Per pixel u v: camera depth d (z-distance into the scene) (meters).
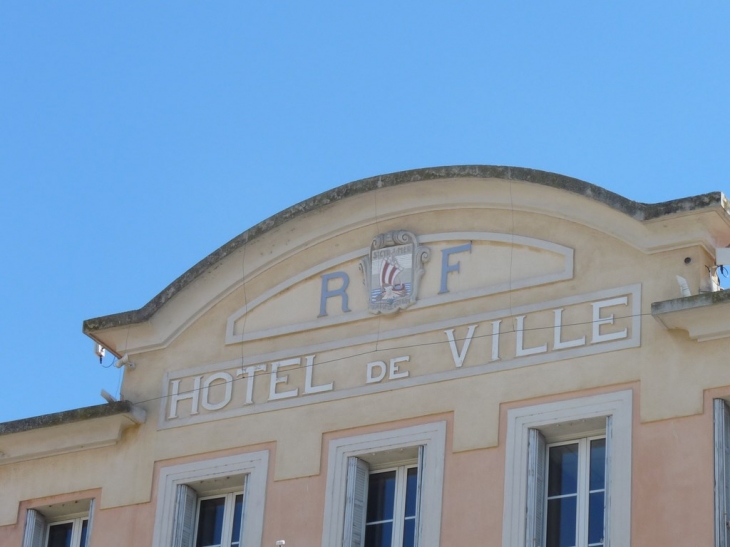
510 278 22.02
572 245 21.81
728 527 19.73
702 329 20.59
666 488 20.11
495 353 21.70
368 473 22.16
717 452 20.06
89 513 23.58
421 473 21.52
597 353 21.12
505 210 22.38
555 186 21.95
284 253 23.56
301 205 23.41
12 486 24.22
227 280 23.80
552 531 20.83
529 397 21.30
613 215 21.62
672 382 20.59
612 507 20.27
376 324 22.64
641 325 21.03
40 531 23.98
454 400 21.72
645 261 21.34
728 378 20.38
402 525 21.64
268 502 22.33
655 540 19.89
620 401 20.75
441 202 22.77
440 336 22.14
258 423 22.89
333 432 22.33
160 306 23.98
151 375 23.94
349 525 21.72
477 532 20.88
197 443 23.19
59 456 24.12
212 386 23.45
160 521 22.94
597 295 21.41
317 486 22.12
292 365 23.00
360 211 23.16
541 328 21.58
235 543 22.64
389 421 22.02
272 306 23.50
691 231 21.14
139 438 23.66
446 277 22.42
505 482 20.98
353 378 22.48
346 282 23.08
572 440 21.19
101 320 24.23
